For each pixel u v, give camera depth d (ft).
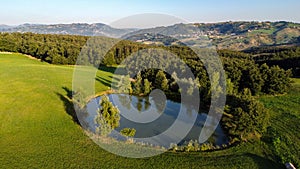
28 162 72.59
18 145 82.07
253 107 97.19
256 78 162.20
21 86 140.67
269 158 82.53
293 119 118.01
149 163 74.28
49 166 71.10
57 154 77.25
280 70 164.86
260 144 91.97
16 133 90.63
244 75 168.45
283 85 162.61
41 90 137.08
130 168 71.46
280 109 133.39
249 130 95.30
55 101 124.16
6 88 135.23
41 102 120.57
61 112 111.86
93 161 74.08
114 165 72.54
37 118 103.65
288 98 155.94
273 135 99.50
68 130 94.43
